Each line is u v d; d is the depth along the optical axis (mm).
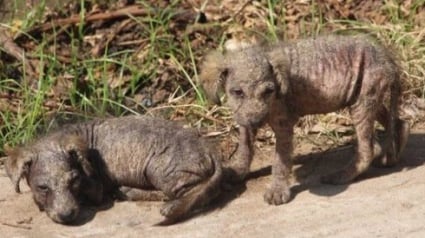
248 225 10336
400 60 12914
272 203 10672
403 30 14055
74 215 10391
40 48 13531
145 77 13398
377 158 11344
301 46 10773
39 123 12422
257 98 10047
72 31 14078
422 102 13117
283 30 14055
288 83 10336
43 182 10406
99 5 14609
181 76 13438
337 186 10984
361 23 14188
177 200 10398
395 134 11219
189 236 10172
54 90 13094
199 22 14328
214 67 10312
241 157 11141
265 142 12211
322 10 14555
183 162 10594
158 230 10312
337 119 12656
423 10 14680
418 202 10602
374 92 10812
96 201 10734
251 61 10148
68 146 10523
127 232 10297
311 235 10125
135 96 13242
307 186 11031
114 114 12883
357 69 10750
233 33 14102
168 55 13719
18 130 12312
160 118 11227
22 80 13336
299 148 12141
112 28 14195
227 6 14703
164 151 10672
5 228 10461
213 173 10672
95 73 13469
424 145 12047
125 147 10766
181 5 14727
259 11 14531
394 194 10766
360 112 10852
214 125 12648
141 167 10719
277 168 10734
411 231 10148
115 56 13766
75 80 13078
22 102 12883
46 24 14078
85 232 10328
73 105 12867
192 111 12867
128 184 10859
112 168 10789
